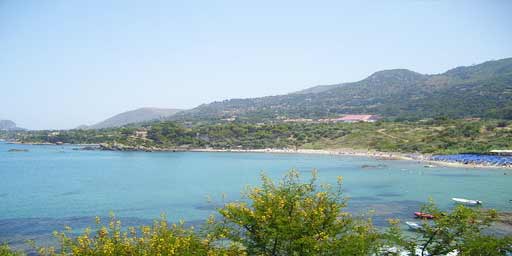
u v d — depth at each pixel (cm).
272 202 2516
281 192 2608
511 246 2478
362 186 11600
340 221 2538
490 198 9631
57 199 9581
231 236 2489
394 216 7538
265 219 2398
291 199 2539
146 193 10500
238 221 2450
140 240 2300
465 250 2377
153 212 8038
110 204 8919
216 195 10125
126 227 6738
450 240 2491
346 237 2416
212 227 2694
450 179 13250
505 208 8425
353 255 2327
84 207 8556
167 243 2219
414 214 7681
